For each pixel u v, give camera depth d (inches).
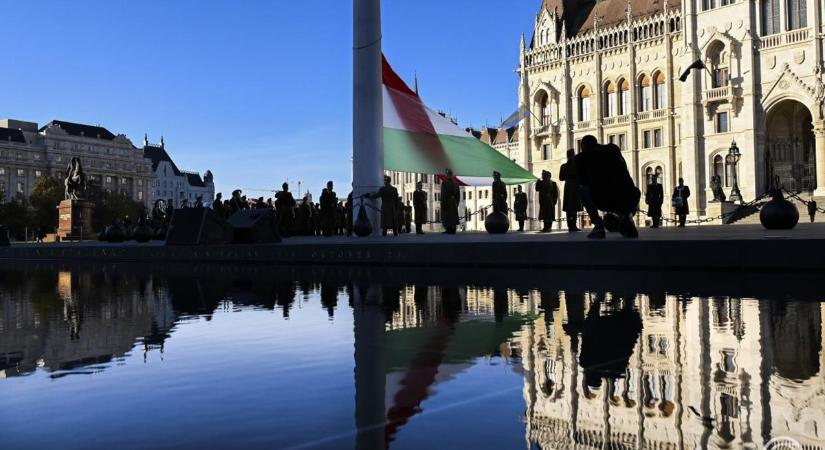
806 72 2279.8
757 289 351.3
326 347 207.9
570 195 932.6
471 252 613.6
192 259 925.8
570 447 100.9
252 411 129.2
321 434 112.3
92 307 350.9
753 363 165.0
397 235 1090.7
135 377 166.2
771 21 2388.0
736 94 2437.3
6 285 532.1
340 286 455.5
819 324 226.5
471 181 1973.4
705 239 486.9
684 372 155.9
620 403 129.0
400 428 114.8
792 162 2427.4
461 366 170.6
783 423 112.7
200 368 177.2
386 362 179.5
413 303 332.2
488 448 103.0
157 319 293.4
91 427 119.3
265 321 279.1
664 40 2802.7
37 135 6446.9
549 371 161.3
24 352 208.7
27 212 4773.6
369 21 1107.9
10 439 111.9
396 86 1589.6
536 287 397.7
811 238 442.0
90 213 2188.7
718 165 2507.4
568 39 3159.5
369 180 1111.6
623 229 596.4
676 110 2780.5
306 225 1508.4
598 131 3024.1
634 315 259.4
